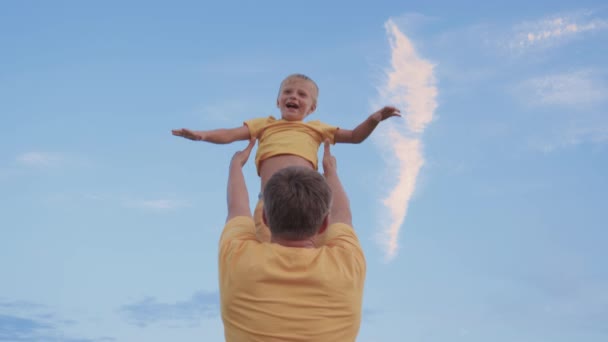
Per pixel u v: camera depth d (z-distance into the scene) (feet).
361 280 9.07
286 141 14.40
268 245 8.98
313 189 8.82
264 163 14.38
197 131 14.24
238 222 9.71
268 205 8.91
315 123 15.35
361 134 14.84
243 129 15.01
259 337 8.54
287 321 8.52
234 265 8.85
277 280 8.65
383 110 14.40
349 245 9.40
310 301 8.62
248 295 8.67
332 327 8.66
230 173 10.99
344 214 10.35
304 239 9.05
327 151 11.82
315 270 8.72
